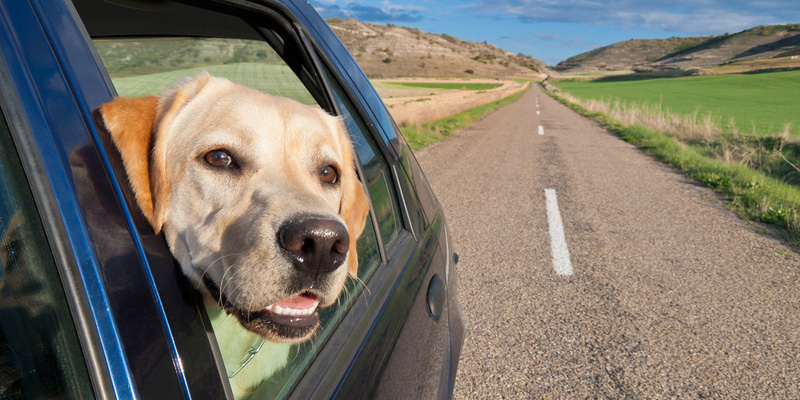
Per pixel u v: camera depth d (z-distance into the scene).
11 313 0.65
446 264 2.37
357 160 1.69
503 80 155.38
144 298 0.71
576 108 36.03
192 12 1.86
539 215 6.31
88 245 0.65
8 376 0.63
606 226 5.92
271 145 1.26
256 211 1.08
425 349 1.65
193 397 0.73
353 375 1.15
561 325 3.45
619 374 2.89
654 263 4.71
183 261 1.07
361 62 166.88
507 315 3.57
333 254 1.04
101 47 2.29
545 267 4.52
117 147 0.90
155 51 2.29
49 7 0.77
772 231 5.96
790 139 15.18
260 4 1.43
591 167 10.20
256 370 1.09
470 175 8.78
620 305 3.78
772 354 3.16
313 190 1.28
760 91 67.81
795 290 4.19
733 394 2.74
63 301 0.63
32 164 0.63
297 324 1.06
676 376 2.89
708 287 4.18
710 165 10.35
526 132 16.97
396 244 1.87
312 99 2.24
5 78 0.64
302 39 1.61
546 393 2.70
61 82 0.72
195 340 0.79
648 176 9.47
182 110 1.18
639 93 66.38
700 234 5.73
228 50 2.30
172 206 1.08
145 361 0.67
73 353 0.62
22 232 0.64
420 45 193.00
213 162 1.16
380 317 1.44
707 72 125.56
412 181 2.29
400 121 15.07
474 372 2.86
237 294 1.01
